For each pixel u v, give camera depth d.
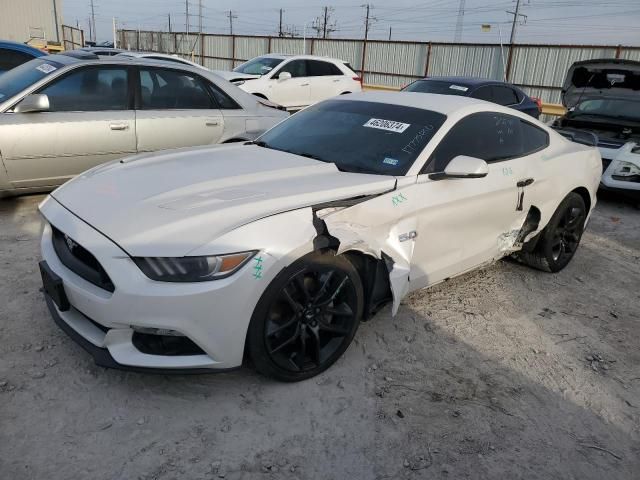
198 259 2.40
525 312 3.99
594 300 4.34
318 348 2.88
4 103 4.88
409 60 23.48
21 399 2.59
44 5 23.50
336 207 2.88
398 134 3.59
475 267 3.96
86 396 2.65
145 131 5.50
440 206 3.36
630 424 2.85
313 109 4.26
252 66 13.55
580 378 3.21
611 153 7.43
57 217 2.78
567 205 4.54
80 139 5.14
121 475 2.21
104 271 2.45
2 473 2.17
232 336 2.51
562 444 2.65
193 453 2.36
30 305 3.41
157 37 33.78
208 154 3.58
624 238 6.16
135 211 2.62
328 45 25.50
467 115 3.76
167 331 2.42
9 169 4.88
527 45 20.39
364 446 2.50
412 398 2.87
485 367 3.23
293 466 2.35
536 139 4.36
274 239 2.56
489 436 2.64
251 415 2.62
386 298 3.27
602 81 8.34
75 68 5.20
